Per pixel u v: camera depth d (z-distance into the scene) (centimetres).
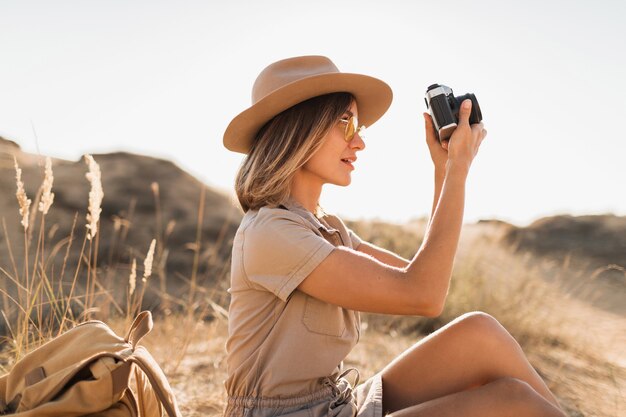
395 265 254
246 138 231
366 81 222
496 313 625
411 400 218
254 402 193
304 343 195
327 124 215
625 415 392
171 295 742
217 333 518
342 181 222
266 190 210
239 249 204
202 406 349
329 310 199
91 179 322
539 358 539
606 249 1530
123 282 773
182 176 1241
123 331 382
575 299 849
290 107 218
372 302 189
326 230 211
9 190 921
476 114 214
